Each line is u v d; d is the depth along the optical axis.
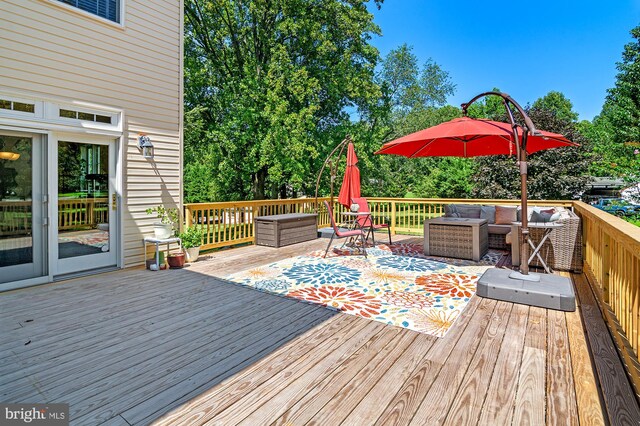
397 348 2.51
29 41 4.09
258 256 5.88
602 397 1.90
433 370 2.20
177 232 5.63
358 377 2.12
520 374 2.14
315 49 12.12
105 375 2.16
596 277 3.81
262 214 7.69
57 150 4.42
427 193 18.27
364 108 14.25
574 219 4.62
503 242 6.39
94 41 4.66
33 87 4.12
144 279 4.45
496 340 2.62
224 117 12.20
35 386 2.04
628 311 2.35
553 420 1.72
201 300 3.60
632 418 1.72
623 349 2.29
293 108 11.72
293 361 2.33
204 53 12.77
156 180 5.48
